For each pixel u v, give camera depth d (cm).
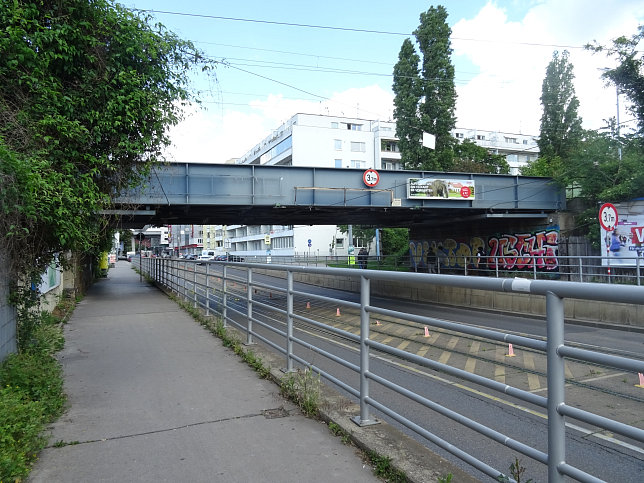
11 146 459
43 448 375
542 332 380
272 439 394
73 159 543
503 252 2775
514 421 458
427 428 462
